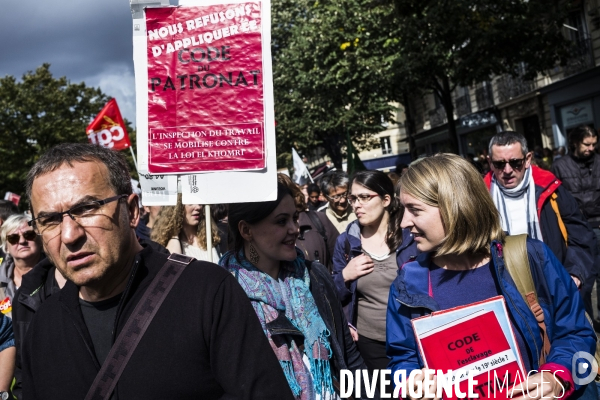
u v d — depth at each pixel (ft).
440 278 8.53
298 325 9.23
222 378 6.32
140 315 6.32
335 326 9.84
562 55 55.42
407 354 8.56
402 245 13.75
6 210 21.27
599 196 23.81
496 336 7.95
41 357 6.57
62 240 6.22
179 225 16.26
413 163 8.66
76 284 6.34
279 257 9.41
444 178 8.21
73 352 6.43
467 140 105.40
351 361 10.27
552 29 53.47
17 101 127.03
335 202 23.20
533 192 15.83
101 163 6.51
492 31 49.70
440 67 56.13
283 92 95.50
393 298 8.74
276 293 9.26
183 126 10.28
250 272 9.46
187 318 6.31
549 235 15.71
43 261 12.16
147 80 10.34
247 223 9.57
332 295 10.05
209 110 10.27
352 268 13.58
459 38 51.34
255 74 10.25
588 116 73.15
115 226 6.42
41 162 6.53
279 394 6.44
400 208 14.23
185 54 10.33
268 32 10.27
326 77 67.15
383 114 97.66
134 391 6.12
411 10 52.13
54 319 6.67
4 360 11.73
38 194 6.38
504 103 90.58
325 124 92.58
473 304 8.04
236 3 10.27
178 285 6.48
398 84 62.69
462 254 8.44
